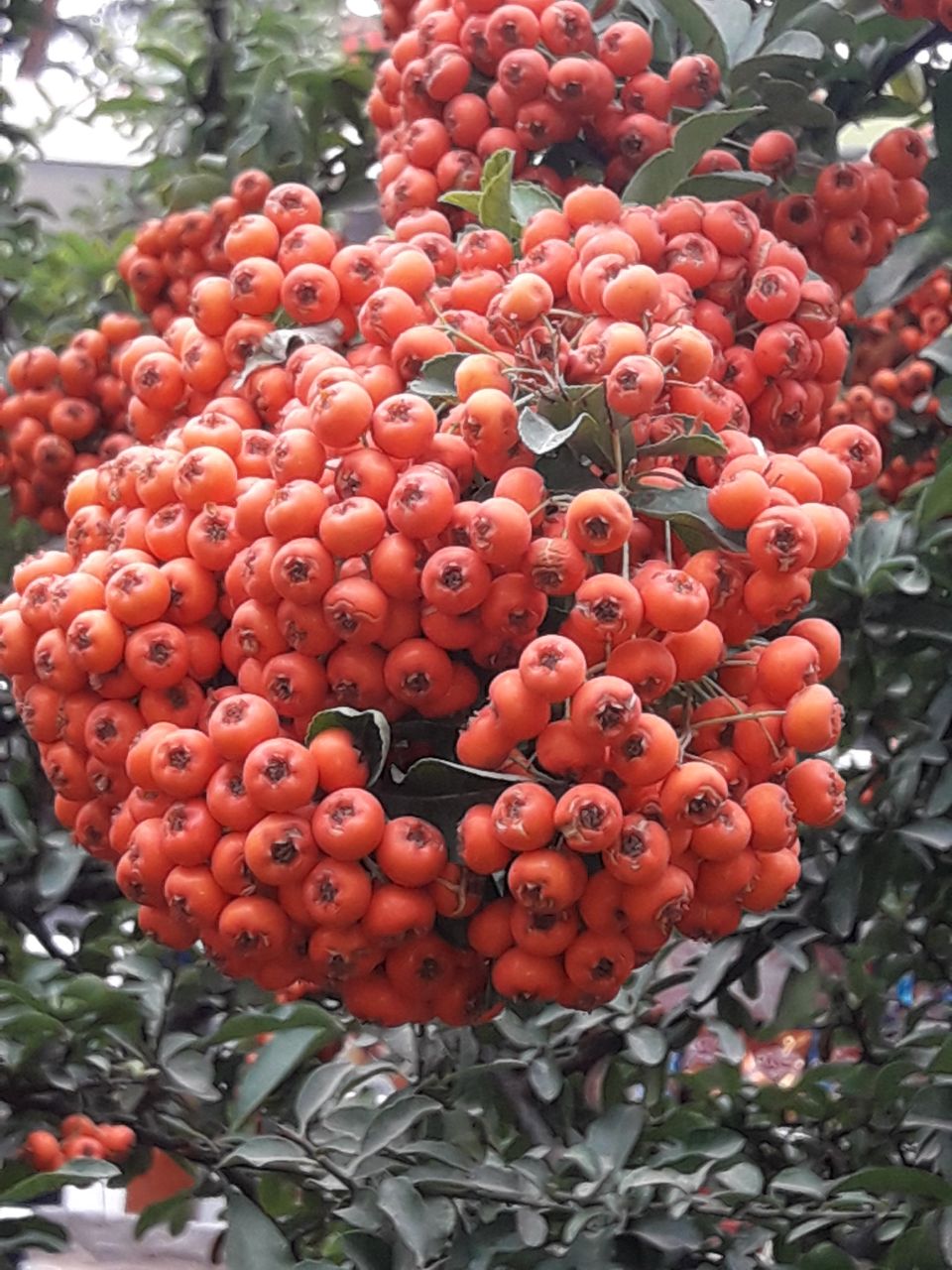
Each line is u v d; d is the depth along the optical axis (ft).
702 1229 0.83
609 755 0.58
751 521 0.61
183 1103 0.90
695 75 0.89
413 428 0.60
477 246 0.74
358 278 0.74
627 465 0.64
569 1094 0.99
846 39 0.98
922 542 0.95
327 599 0.59
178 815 0.61
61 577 0.66
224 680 0.66
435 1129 0.94
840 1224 0.88
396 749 0.65
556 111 0.88
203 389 0.76
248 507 0.62
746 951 0.99
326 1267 0.78
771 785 0.62
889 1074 0.89
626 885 0.59
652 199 0.84
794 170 0.95
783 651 0.62
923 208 0.90
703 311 0.76
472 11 0.90
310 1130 0.89
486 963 0.66
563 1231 0.81
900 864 0.99
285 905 0.61
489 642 0.62
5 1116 0.99
